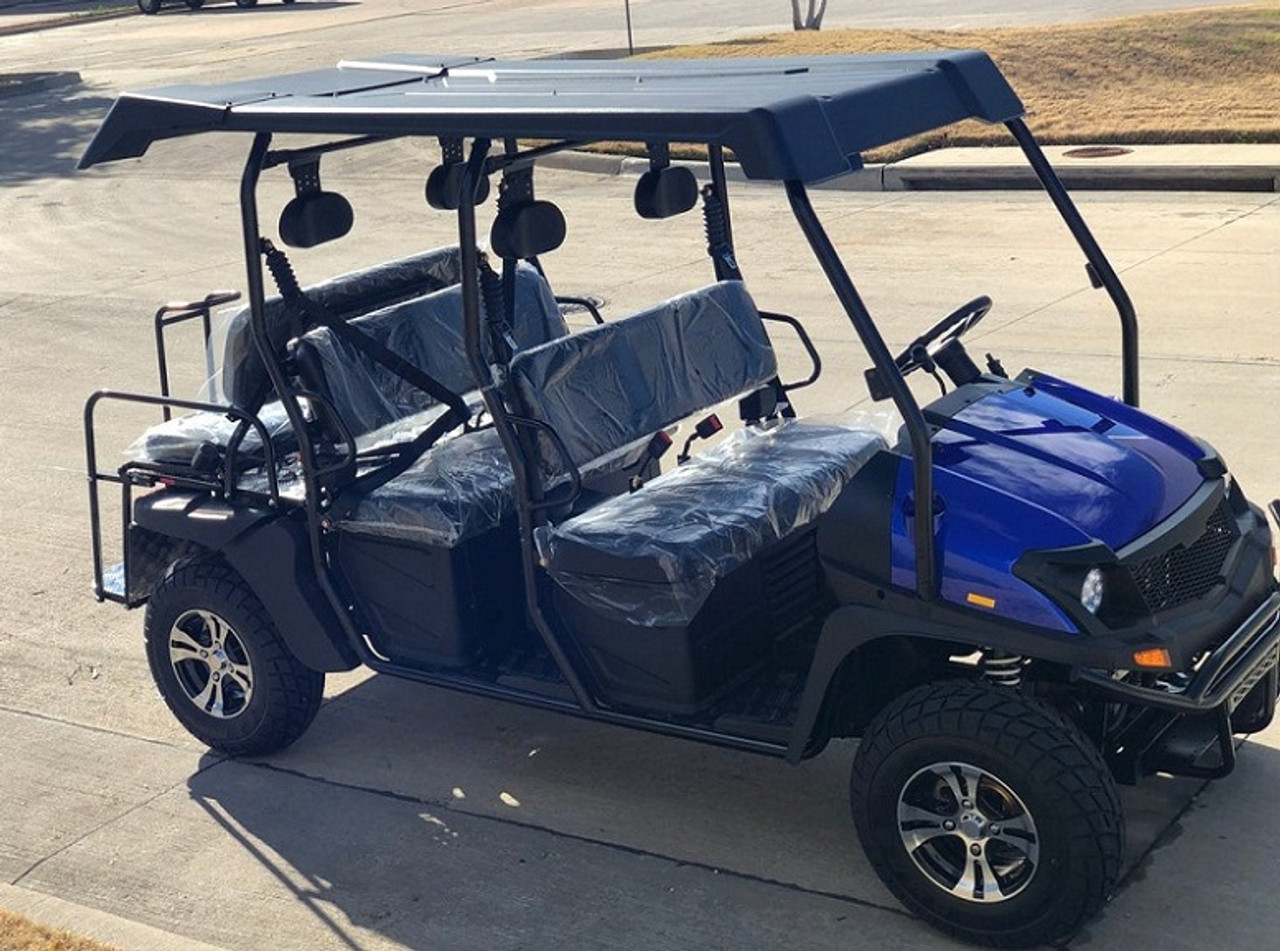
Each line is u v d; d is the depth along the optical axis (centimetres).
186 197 1557
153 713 578
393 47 2566
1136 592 391
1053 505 403
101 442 873
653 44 2256
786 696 452
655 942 423
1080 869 383
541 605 462
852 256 1111
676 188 534
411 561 488
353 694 579
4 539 750
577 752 526
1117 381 802
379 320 536
